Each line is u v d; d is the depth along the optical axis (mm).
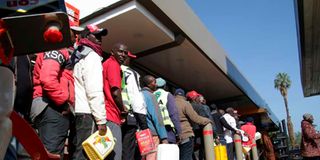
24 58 2375
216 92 13984
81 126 3066
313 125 9766
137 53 8477
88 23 6449
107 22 6402
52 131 2846
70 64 3203
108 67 3543
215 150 6625
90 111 3102
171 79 11453
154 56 8898
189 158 5465
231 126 7961
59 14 1162
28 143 1493
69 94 3064
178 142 5332
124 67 4148
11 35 1176
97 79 3082
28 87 2352
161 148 4375
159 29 7020
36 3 1153
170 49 8383
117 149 3379
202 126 6020
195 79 11805
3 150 1174
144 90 4750
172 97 5211
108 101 3449
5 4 1131
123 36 7227
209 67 10445
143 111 4094
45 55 2949
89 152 2961
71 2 6418
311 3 9422
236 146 8148
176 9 7320
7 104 1202
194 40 8219
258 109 16359
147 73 10094
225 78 11883
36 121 2914
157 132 4586
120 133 3463
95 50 3246
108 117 3383
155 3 6309
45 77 2824
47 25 1177
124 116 3705
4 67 1207
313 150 9609
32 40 1209
